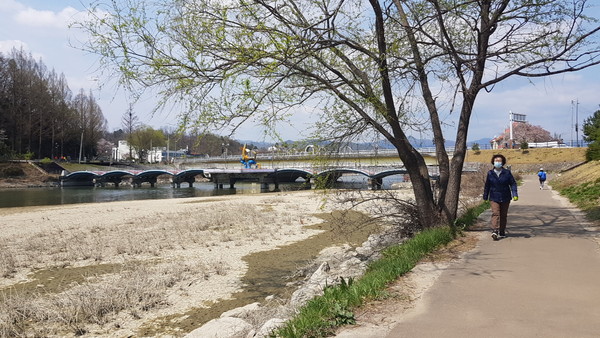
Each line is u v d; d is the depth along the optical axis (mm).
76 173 81500
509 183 8945
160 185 90312
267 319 6375
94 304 8211
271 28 7363
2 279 10977
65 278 10945
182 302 8828
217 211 26672
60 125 95875
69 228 20828
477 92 9969
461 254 7512
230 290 9680
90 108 108125
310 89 8688
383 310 4715
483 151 81125
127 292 9070
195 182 101062
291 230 18625
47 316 7832
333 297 5254
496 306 4699
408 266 6555
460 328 4078
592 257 7023
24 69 90438
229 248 14664
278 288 9781
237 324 6281
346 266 9273
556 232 9625
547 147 82812
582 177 27531
